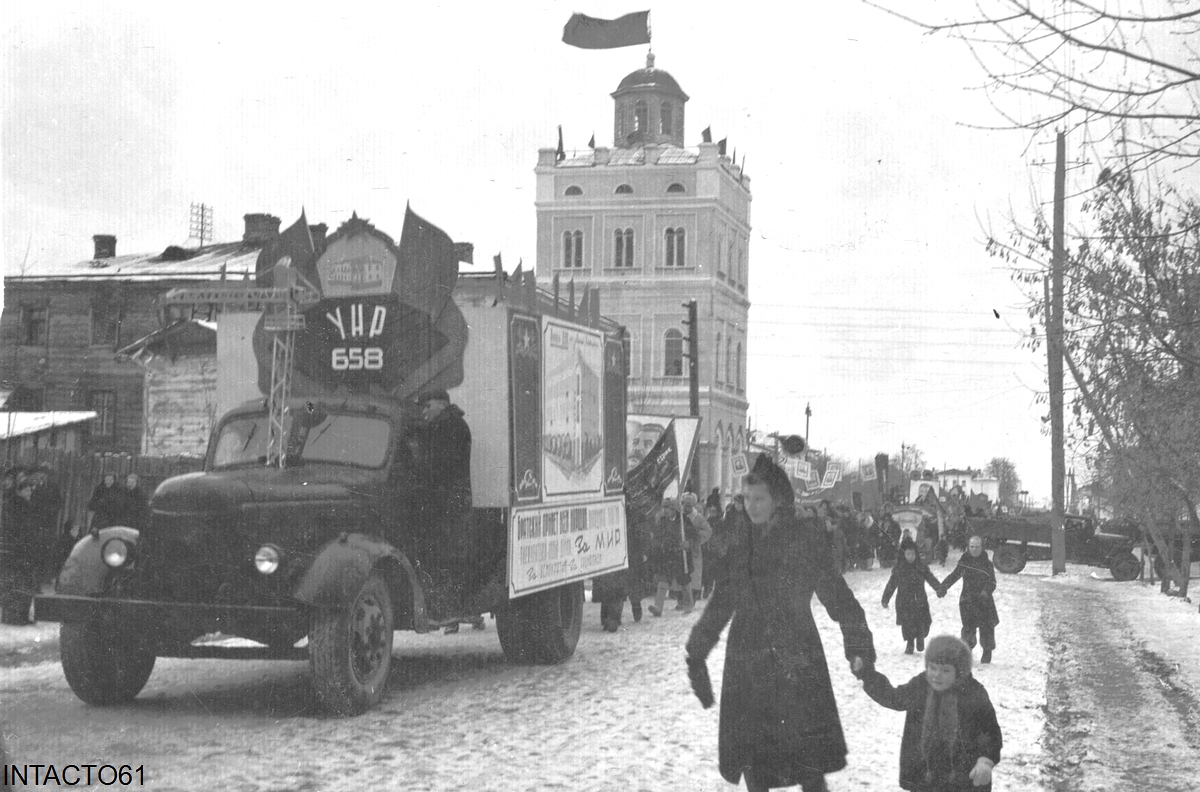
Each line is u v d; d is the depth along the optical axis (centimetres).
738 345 8000
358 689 1016
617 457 1636
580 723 1001
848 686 1224
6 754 800
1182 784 832
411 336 1238
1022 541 4275
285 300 1218
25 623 1603
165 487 1032
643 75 7650
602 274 7362
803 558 589
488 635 1730
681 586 2197
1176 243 1273
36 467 1675
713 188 7250
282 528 1038
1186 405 1498
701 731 967
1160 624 2080
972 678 575
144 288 4428
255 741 899
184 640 1016
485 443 1261
